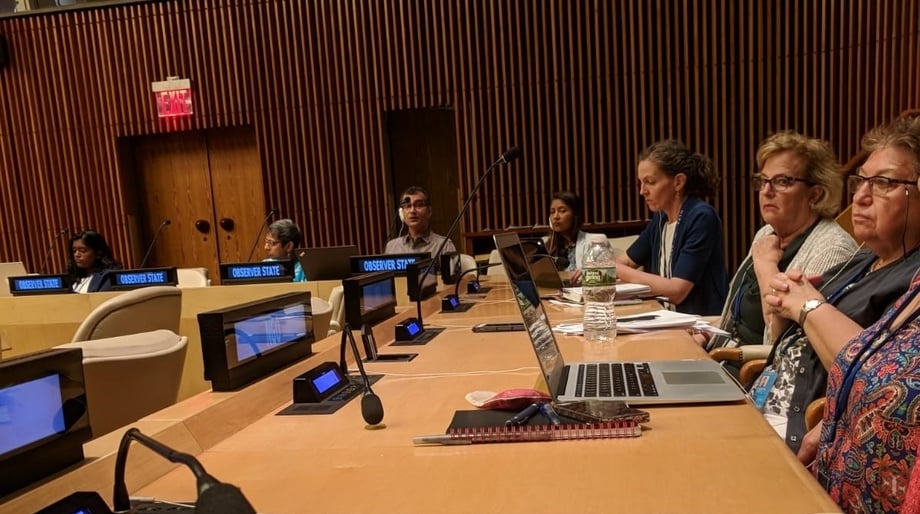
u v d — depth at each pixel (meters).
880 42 5.16
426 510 0.75
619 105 5.72
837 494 1.12
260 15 6.14
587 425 0.97
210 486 0.50
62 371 0.79
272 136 6.28
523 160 5.90
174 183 6.70
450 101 5.98
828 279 1.66
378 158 6.16
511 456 0.91
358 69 6.08
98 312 1.89
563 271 3.96
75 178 6.64
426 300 2.49
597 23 5.66
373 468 0.90
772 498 0.72
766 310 1.78
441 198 6.42
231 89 6.28
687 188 2.75
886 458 1.00
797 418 1.53
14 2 6.61
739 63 5.50
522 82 5.83
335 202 6.28
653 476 0.80
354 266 2.98
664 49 5.62
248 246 6.64
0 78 6.61
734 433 0.95
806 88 5.39
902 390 0.99
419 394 1.28
